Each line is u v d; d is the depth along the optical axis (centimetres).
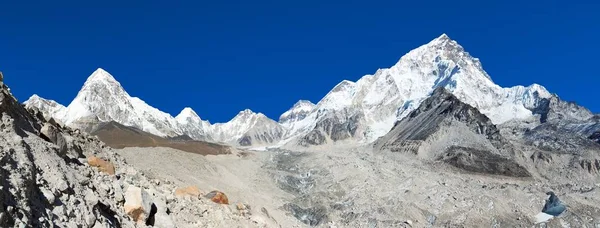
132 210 2733
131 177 3419
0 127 2330
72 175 2519
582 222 9844
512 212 10406
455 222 9725
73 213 2186
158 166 8306
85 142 3456
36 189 2098
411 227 9394
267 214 8000
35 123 2838
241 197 8844
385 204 10231
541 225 9712
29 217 1884
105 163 3111
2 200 1773
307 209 9994
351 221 9631
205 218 3497
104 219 2364
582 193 11825
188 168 9406
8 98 2614
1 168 1892
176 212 3297
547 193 11525
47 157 2456
